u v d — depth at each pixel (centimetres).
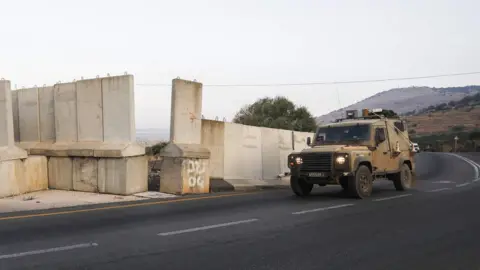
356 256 704
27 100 1823
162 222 979
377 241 809
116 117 1573
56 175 1658
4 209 1207
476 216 1088
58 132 1723
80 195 1509
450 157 4791
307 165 1453
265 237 830
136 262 648
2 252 698
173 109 1609
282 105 3947
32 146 1733
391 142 1670
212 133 1914
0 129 1505
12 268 611
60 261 648
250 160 2152
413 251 740
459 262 678
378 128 1588
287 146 2464
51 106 1764
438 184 2088
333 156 1405
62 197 1458
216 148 1936
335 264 657
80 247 735
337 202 1341
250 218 1037
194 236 832
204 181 1658
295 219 1028
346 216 1077
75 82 1675
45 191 1611
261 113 3966
